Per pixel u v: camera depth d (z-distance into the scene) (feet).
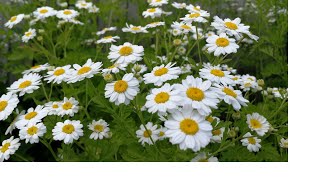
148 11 1.17
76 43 1.26
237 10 1.62
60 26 1.25
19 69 1.25
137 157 0.74
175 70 0.71
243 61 1.44
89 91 0.83
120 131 0.82
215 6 1.59
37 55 1.33
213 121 0.69
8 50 1.46
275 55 1.29
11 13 1.36
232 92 0.69
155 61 0.94
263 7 1.38
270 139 0.95
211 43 0.80
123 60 0.79
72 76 0.79
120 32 1.53
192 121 0.60
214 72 0.74
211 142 0.77
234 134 0.75
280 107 0.86
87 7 1.38
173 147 0.71
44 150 1.13
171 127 0.60
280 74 1.31
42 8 1.26
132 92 0.69
